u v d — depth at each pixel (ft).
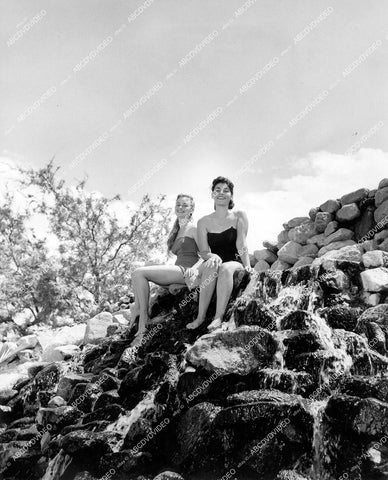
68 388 15.11
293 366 11.65
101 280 33.58
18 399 16.33
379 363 11.44
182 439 11.29
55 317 32.07
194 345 12.12
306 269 14.20
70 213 33.68
